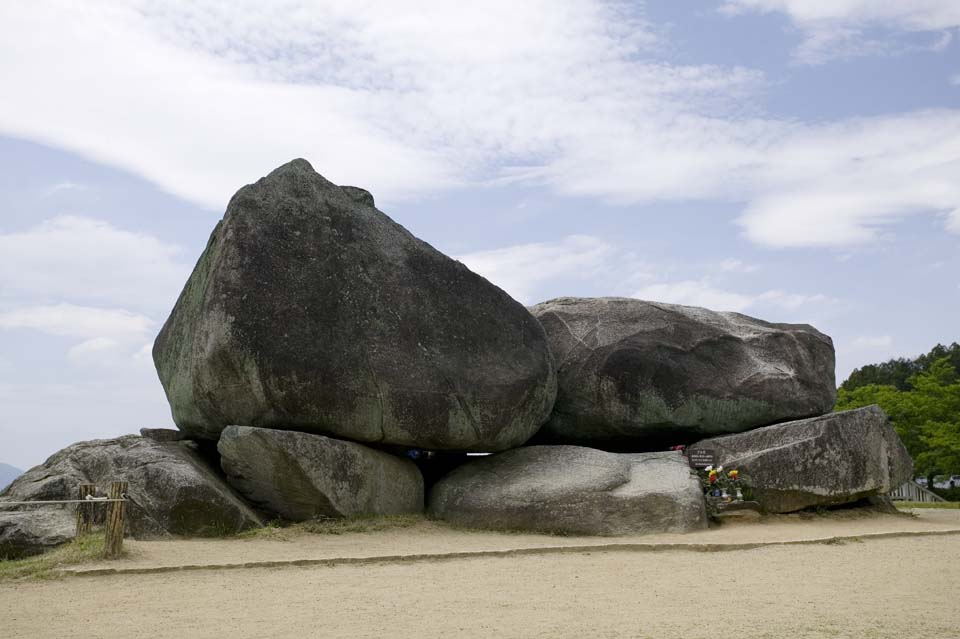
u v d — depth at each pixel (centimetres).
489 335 1680
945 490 4028
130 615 873
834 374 2039
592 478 1568
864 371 5144
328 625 827
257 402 1490
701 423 1881
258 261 1511
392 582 1032
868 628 816
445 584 1020
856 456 1728
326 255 1572
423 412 1572
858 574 1092
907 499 3625
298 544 1324
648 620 845
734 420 1891
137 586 1013
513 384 1661
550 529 1498
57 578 1057
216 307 1481
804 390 1936
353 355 1536
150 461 1448
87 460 1484
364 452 1544
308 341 1506
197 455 1614
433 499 1662
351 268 1586
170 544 1280
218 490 1427
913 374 4662
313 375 1496
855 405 3866
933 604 915
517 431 1681
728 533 1473
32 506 1366
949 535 1465
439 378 1595
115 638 788
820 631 805
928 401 3625
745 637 784
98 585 1021
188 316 1620
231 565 1116
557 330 1972
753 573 1097
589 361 1892
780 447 1711
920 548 1315
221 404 1507
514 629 809
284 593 972
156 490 1399
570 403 1894
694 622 836
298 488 1472
